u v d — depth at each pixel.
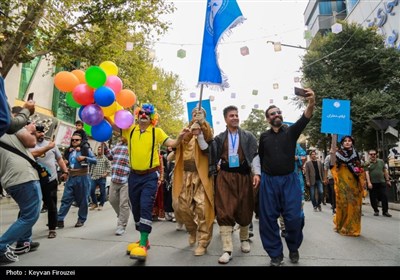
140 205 3.98
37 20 9.74
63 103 17.70
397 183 11.42
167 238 5.30
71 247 4.57
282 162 3.83
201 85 4.14
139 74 16.06
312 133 19.89
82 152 6.38
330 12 35.66
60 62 11.22
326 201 11.68
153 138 4.07
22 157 3.80
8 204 10.55
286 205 3.76
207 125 4.18
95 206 9.79
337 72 18.95
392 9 19.44
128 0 10.59
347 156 5.62
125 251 4.34
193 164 4.41
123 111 4.09
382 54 17.61
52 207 5.21
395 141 12.31
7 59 9.14
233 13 4.06
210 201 4.22
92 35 11.90
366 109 16.75
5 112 2.50
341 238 5.26
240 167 4.15
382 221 7.44
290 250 3.80
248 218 4.14
